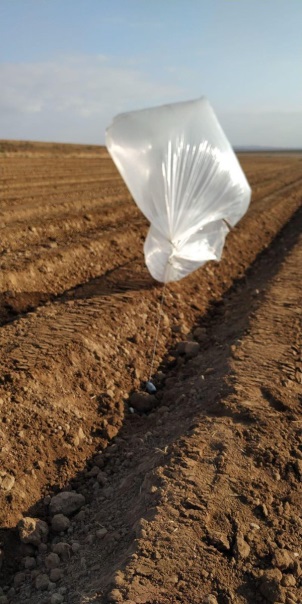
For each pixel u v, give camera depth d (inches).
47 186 355.6
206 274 185.6
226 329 137.5
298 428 85.3
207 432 81.4
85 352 106.0
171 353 126.0
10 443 78.4
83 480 80.0
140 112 100.3
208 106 109.8
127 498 72.9
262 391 94.7
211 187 105.7
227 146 108.9
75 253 172.1
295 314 137.6
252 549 62.1
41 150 931.3
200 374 108.3
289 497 71.1
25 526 67.2
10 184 353.4
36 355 98.9
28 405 86.2
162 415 97.3
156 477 71.5
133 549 59.1
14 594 60.2
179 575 56.3
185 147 100.7
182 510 65.0
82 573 60.3
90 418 92.6
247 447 78.7
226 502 67.6
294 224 328.2
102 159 826.2
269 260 231.0
